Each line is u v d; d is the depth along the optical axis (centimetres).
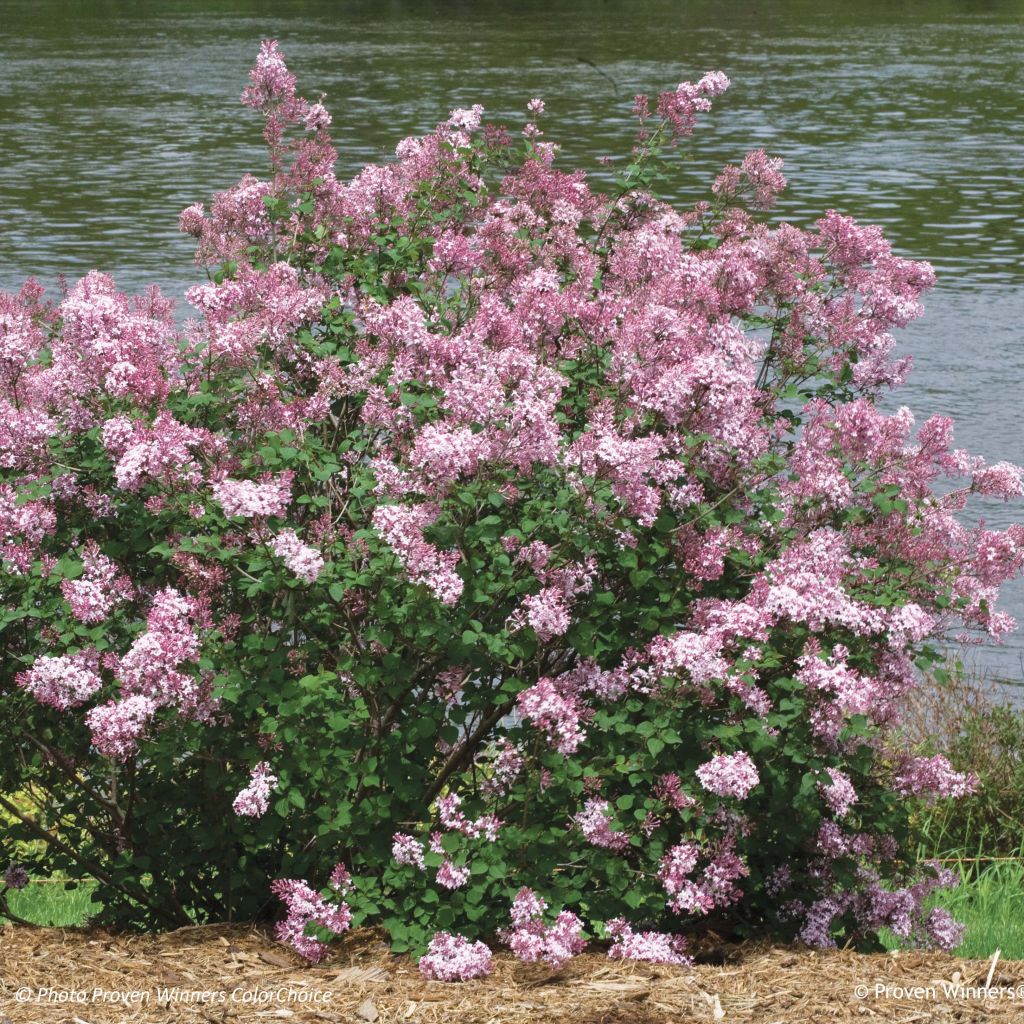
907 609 560
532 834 541
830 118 4216
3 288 2144
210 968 532
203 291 632
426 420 598
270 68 745
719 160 3347
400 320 598
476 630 539
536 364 596
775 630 566
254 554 536
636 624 593
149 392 576
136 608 602
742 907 609
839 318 682
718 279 663
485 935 557
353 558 547
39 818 639
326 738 557
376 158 3194
